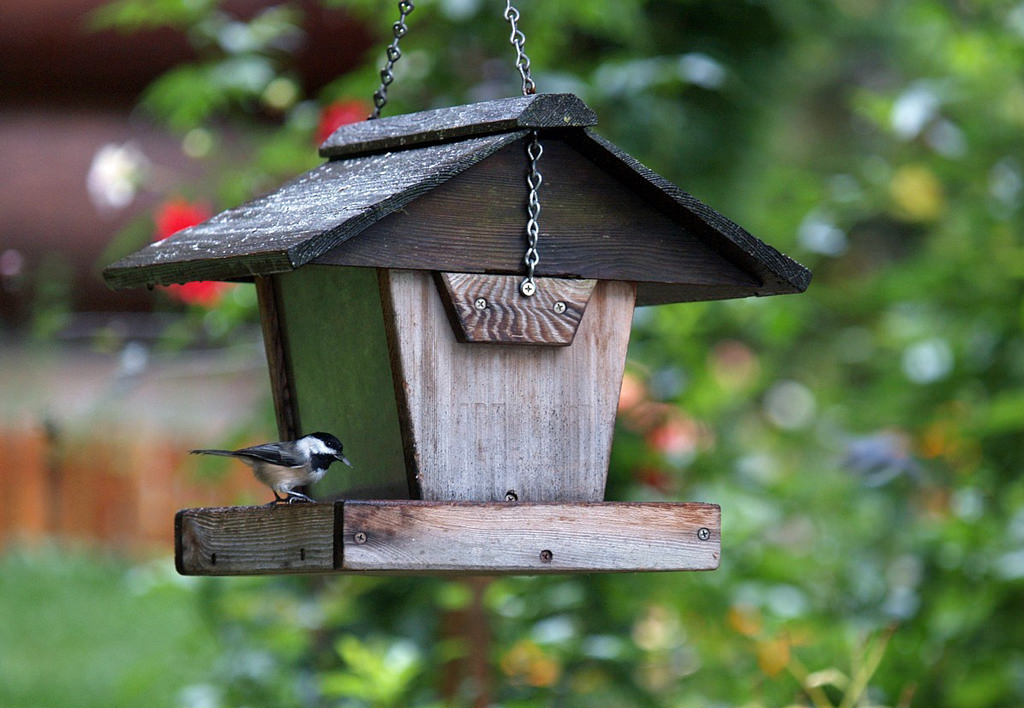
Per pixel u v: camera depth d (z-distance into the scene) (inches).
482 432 259.8
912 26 574.2
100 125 751.7
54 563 719.7
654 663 429.7
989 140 490.0
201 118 443.2
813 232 466.0
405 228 249.3
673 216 275.9
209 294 413.1
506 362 262.4
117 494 683.4
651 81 399.5
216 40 434.3
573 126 260.2
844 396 573.6
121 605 714.2
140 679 479.2
